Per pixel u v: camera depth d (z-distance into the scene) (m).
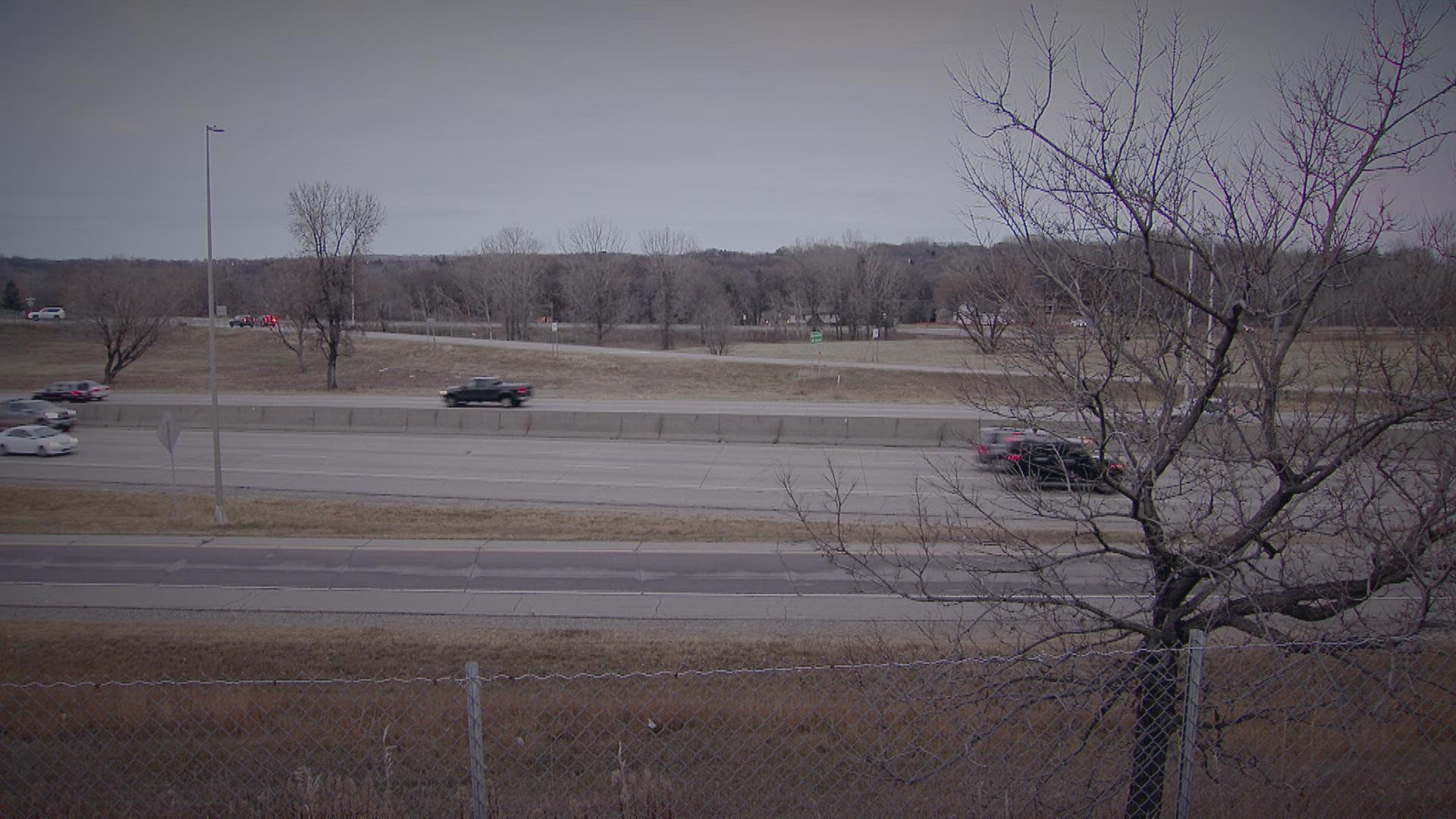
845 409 41.31
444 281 122.75
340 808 6.42
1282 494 5.57
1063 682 6.02
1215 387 5.45
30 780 7.57
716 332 70.25
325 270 53.50
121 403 38.75
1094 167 5.71
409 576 16.75
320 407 36.34
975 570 6.88
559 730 8.86
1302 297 5.66
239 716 9.20
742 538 19.14
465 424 35.06
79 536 19.73
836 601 14.87
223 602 15.27
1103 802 6.07
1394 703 7.09
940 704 6.70
